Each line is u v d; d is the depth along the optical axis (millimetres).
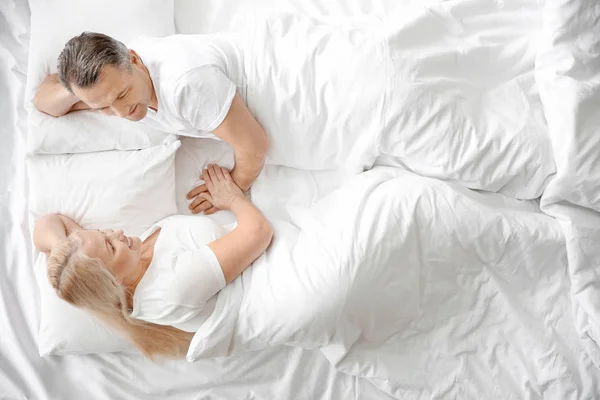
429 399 1185
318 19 1328
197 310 1094
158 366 1283
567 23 1130
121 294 1063
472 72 1203
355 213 1110
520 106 1183
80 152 1309
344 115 1167
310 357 1262
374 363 1196
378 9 1369
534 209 1203
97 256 1042
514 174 1149
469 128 1140
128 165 1285
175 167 1362
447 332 1196
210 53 1136
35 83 1302
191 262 1094
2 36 1563
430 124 1136
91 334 1250
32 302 1343
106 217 1270
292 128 1202
